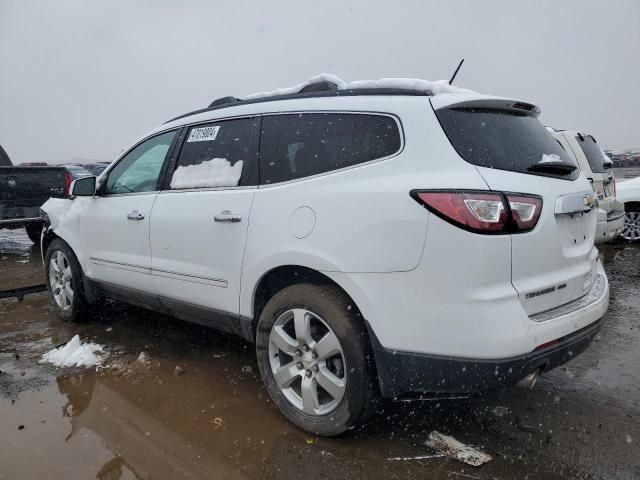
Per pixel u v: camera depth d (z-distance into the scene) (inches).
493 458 101.4
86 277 173.0
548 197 98.5
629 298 211.9
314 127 114.5
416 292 92.4
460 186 90.1
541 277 96.3
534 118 119.8
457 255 88.6
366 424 113.9
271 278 117.8
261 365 117.2
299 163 114.2
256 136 124.9
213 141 135.6
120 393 130.0
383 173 99.9
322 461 100.6
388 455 102.5
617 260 286.8
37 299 217.9
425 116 99.5
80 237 173.2
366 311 97.7
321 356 105.3
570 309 100.7
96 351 156.9
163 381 136.5
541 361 92.1
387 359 96.7
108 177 167.3
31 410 121.4
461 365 90.0
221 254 123.6
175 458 102.1
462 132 97.6
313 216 105.6
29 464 100.2
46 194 335.9
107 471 98.1
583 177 119.6
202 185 133.4
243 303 120.0
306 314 107.4
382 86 114.1
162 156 149.6
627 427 112.0
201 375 140.0
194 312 135.5
